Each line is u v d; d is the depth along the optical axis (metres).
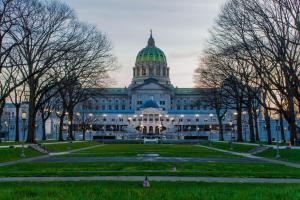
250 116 77.50
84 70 63.88
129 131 184.88
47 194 15.06
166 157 43.97
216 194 14.94
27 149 49.62
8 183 19.33
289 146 53.44
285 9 42.25
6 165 32.31
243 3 44.56
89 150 63.28
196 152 56.47
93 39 64.62
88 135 154.25
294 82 45.84
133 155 47.94
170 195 14.81
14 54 57.44
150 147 77.69
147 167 29.66
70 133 86.00
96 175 23.39
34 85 60.28
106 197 14.35
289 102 54.06
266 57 47.91
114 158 41.91
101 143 110.88
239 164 33.50
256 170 27.72
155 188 16.98
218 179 21.56
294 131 55.56
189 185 18.38
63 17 54.53
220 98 88.88
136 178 21.80
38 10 56.09
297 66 46.09
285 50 43.19
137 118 192.00
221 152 57.72
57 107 106.62
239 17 45.78
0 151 42.81
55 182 19.64
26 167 29.97
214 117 192.00
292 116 54.53
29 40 53.62
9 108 155.75
